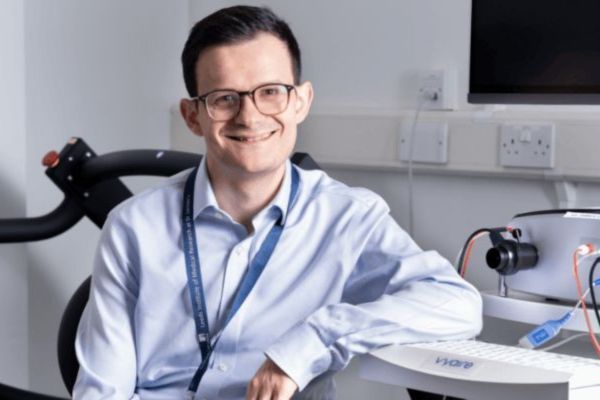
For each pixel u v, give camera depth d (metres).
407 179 2.88
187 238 1.95
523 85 2.29
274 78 1.80
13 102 2.89
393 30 2.90
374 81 2.96
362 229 1.96
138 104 3.31
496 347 1.72
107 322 1.94
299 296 1.92
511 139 2.59
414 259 1.90
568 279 1.92
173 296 1.93
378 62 2.95
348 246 1.94
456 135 2.71
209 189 1.93
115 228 1.98
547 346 2.07
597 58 2.15
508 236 2.13
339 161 2.97
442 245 2.83
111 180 2.79
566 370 1.51
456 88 2.77
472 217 2.77
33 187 3.02
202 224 1.96
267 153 1.82
